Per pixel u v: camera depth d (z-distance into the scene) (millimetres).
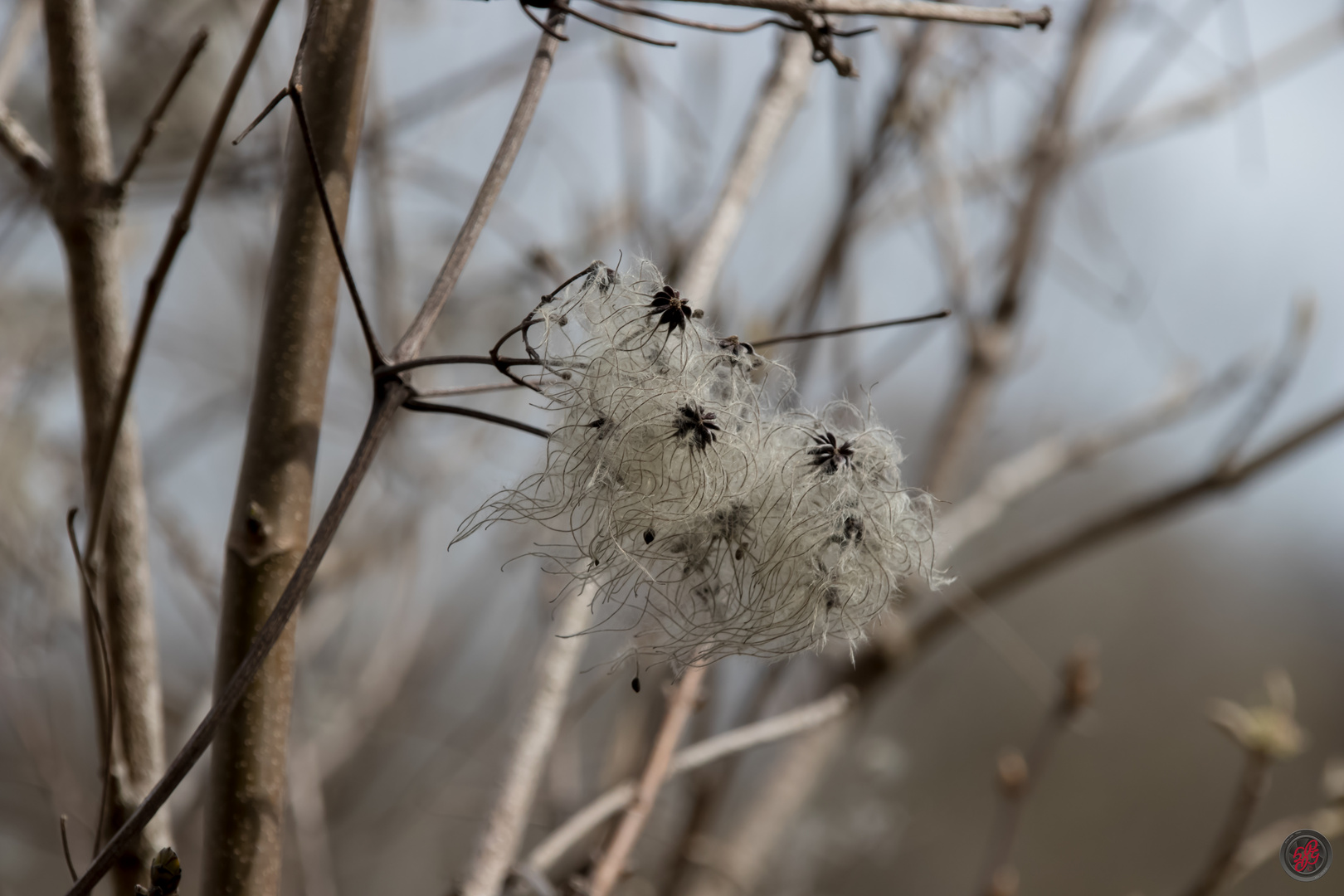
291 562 803
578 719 1024
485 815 864
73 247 845
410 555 1217
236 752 796
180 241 819
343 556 1190
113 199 847
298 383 806
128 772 844
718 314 988
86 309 848
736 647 813
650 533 807
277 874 798
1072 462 1220
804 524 812
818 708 913
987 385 1215
